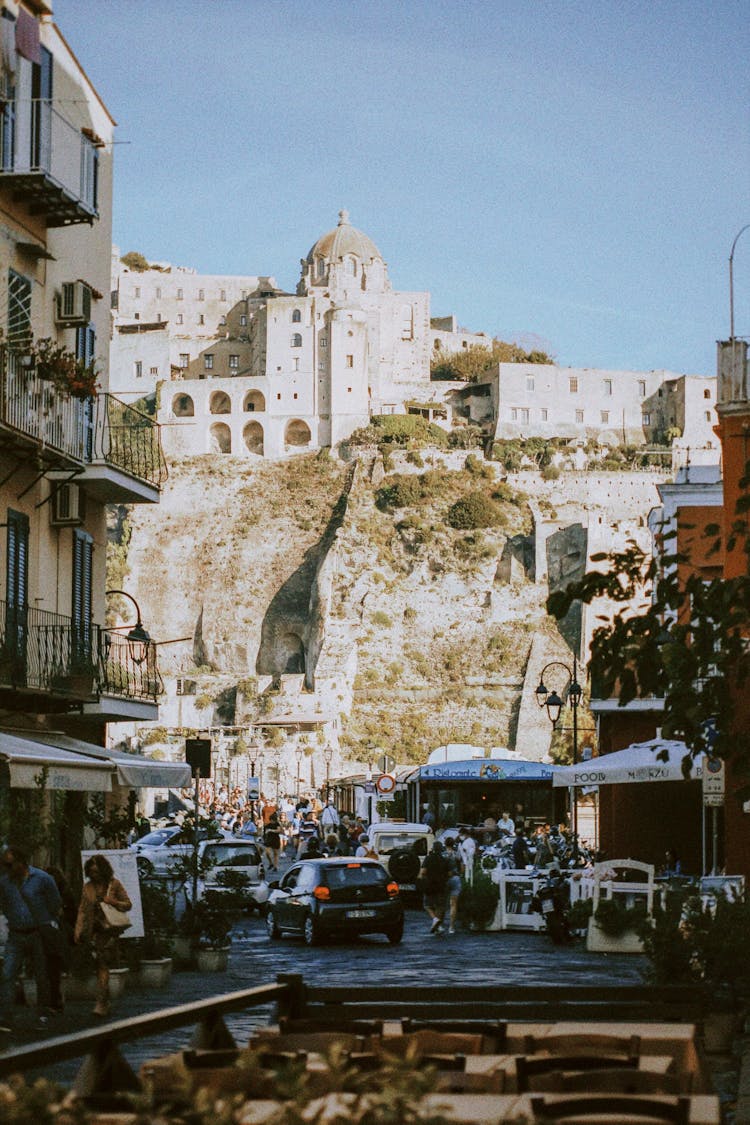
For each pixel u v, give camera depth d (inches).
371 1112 204.4
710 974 698.2
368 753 7691.9
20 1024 745.0
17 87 1211.2
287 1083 213.9
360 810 3700.8
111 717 1402.6
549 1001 432.1
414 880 2026.3
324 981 1006.4
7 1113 207.0
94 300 1427.2
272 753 7170.3
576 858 1884.8
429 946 1363.2
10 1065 267.7
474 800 2691.9
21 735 1130.7
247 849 1863.9
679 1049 319.6
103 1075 293.7
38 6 1259.2
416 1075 212.1
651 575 620.4
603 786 2169.0
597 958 1203.9
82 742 1180.5
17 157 1208.8
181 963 1081.4
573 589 619.5
